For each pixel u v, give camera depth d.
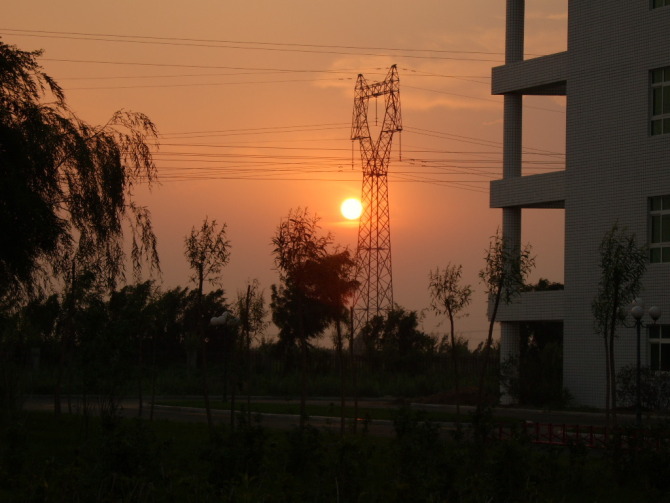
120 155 24.00
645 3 37.94
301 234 23.53
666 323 35.59
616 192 38.28
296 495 12.18
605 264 24.45
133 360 21.34
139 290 25.14
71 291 23.41
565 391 38.91
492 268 25.00
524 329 54.56
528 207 43.09
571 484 15.61
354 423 24.08
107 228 23.38
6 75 21.31
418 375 55.19
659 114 37.38
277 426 27.70
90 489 11.75
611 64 38.88
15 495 12.23
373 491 12.95
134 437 12.81
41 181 21.59
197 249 22.12
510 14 43.44
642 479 16.06
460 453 14.45
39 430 22.05
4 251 20.52
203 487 12.20
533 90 42.75
